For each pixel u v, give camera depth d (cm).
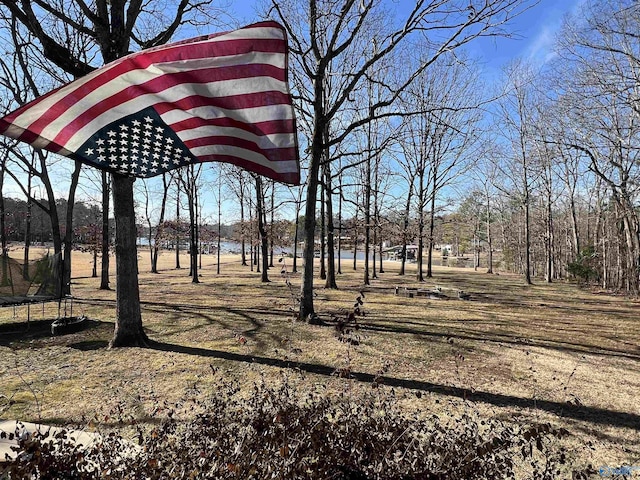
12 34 1023
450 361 641
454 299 1476
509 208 3694
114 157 217
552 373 590
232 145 222
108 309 1109
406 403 453
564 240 3253
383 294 1537
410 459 251
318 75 893
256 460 217
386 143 1507
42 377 531
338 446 252
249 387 491
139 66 216
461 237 5272
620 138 1656
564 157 2378
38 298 880
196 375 539
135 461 242
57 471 219
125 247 700
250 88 219
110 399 449
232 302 1267
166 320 941
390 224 1569
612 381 559
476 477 241
